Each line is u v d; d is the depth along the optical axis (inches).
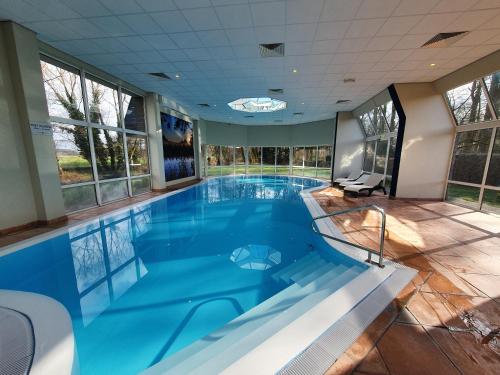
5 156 155.9
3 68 153.0
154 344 81.5
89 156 233.1
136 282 121.1
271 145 640.4
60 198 189.3
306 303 88.6
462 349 62.4
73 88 211.3
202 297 108.5
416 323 72.0
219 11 136.3
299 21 145.5
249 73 237.1
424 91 252.2
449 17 137.6
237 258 149.1
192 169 497.7
